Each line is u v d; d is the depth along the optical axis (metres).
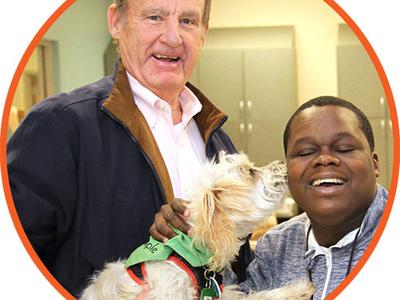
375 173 2.41
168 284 2.50
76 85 7.08
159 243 2.52
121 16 2.89
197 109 2.99
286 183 2.79
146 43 2.80
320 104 2.39
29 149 2.65
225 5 7.80
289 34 7.65
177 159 2.87
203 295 2.51
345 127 2.30
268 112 7.61
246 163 2.82
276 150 7.62
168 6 2.79
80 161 2.64
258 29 7.67
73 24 7.04
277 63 7.58
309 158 2.34
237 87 7.60
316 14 7.77
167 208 2.56
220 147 3.08
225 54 7.57
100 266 2.62
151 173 2.70
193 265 2.53
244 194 2.68
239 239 2.77
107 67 7.30
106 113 2.73
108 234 2.64
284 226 2.66
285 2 7.77
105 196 2.64
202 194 2.56
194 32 2.87
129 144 2.71
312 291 2.41
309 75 7.84
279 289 2.46
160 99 2.87
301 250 2.52
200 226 2.48
